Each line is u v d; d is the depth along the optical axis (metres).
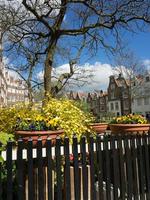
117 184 4.94
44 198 4.29
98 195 4.77
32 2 8.76
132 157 5.20
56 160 4.29
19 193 3.97
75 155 4.51
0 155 3.79
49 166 4.23
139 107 76.00
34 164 4.36
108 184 4.84
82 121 6.03
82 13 10.24
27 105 6.27
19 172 3.99
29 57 12.02
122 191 4.99
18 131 5.22
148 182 5.30
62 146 4.55
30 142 4.07
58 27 8.84
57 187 4.28
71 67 11.38
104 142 4.86
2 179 4.17
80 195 4.51
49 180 4.21
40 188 4.13
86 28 9.07
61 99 6.88
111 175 5.03
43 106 6.04
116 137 5.01
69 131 5.41
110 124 7.37
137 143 5.28
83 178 4.56
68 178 4.39
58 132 5.29
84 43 11.24
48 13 8.84
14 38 10.68
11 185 3.89
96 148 4.75
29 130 5.24
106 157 4.86
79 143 4.76
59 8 8.71
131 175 5.11
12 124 5.59
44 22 8.84
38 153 4.15
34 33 9.68
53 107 5.76
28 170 4.05
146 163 5.33
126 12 9.03
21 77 13.43
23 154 4.17
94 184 4.64
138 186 5.21
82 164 4.58
